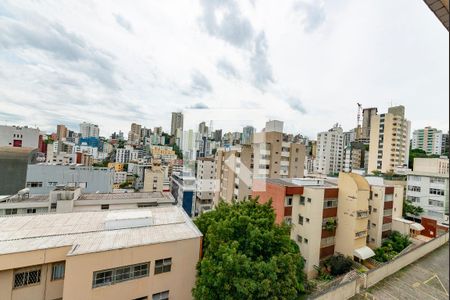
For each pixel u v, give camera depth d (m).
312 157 98.69
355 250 22.52
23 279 11.60
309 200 22.38
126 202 28.44
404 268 12.56
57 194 26.16
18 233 13.42
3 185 37.69
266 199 25.80
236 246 11.55
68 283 11.06
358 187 23.11
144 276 12.81
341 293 9.32
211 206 55.19
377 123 74.62
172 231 15.12
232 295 10.45
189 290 14.02
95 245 12.43
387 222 28.44
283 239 12.95
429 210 37.72
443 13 2.83
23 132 51.28
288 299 11.20
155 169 71.06
